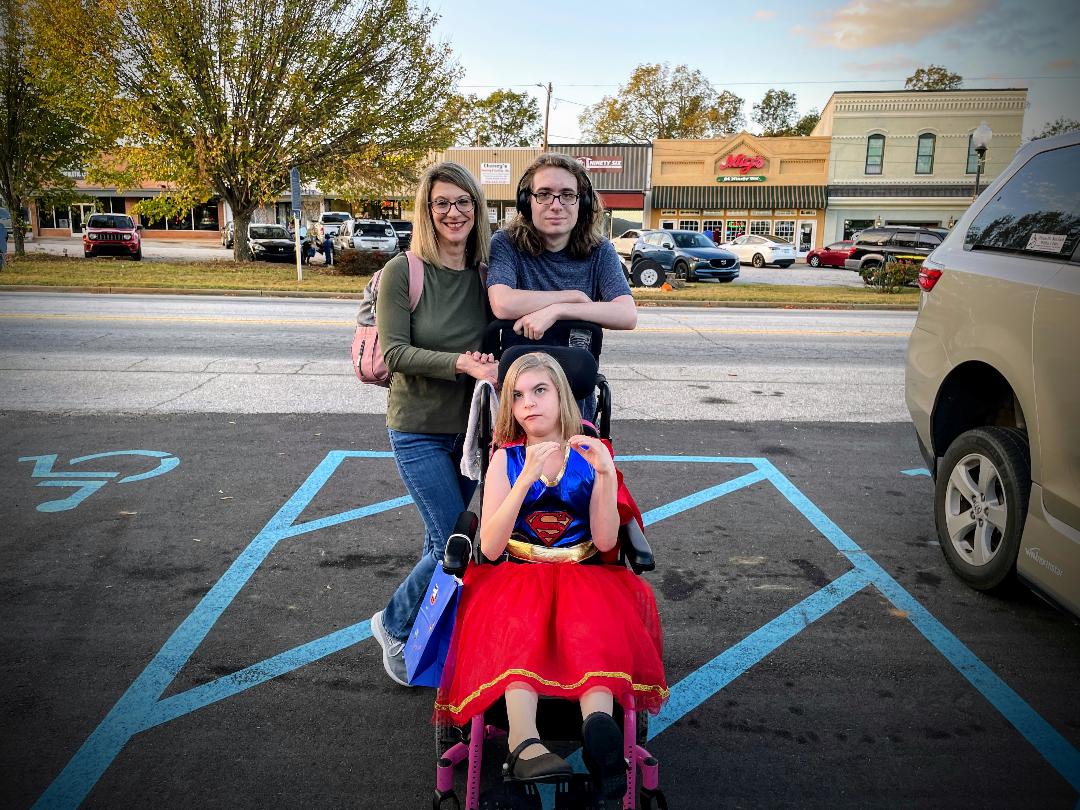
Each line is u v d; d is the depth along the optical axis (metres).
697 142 43.81
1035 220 4.00
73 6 24.34
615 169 44.50
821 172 42.88
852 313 18.39
